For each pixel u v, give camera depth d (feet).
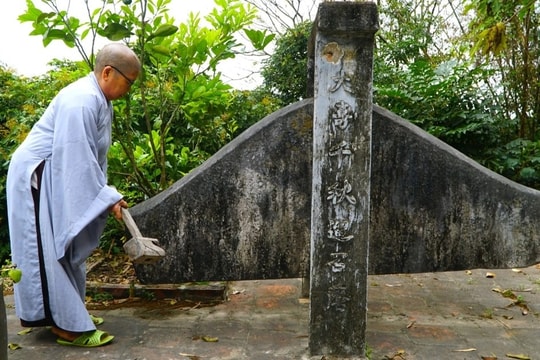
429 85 21.62
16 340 9.71
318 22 7.93
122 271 14.10
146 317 11.07
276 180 10.18
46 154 9.40
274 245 10.28
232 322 10.79
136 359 8.96
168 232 10.22
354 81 8.20
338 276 8.66
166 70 16.12
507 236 10.35
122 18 12.58
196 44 13.21
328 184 8.43
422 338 9.98
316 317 8.79
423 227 10.34
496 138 21.13
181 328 10.43
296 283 13.57
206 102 14.71
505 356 9.18
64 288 9.23
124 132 15.72
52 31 11.80
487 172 10.30
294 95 23.72
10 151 16.87
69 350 9.30
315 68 8.22
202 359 8.98
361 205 8.48
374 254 10.39
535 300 12.38
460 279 14.12
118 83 9.57
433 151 10.19
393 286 13.44
